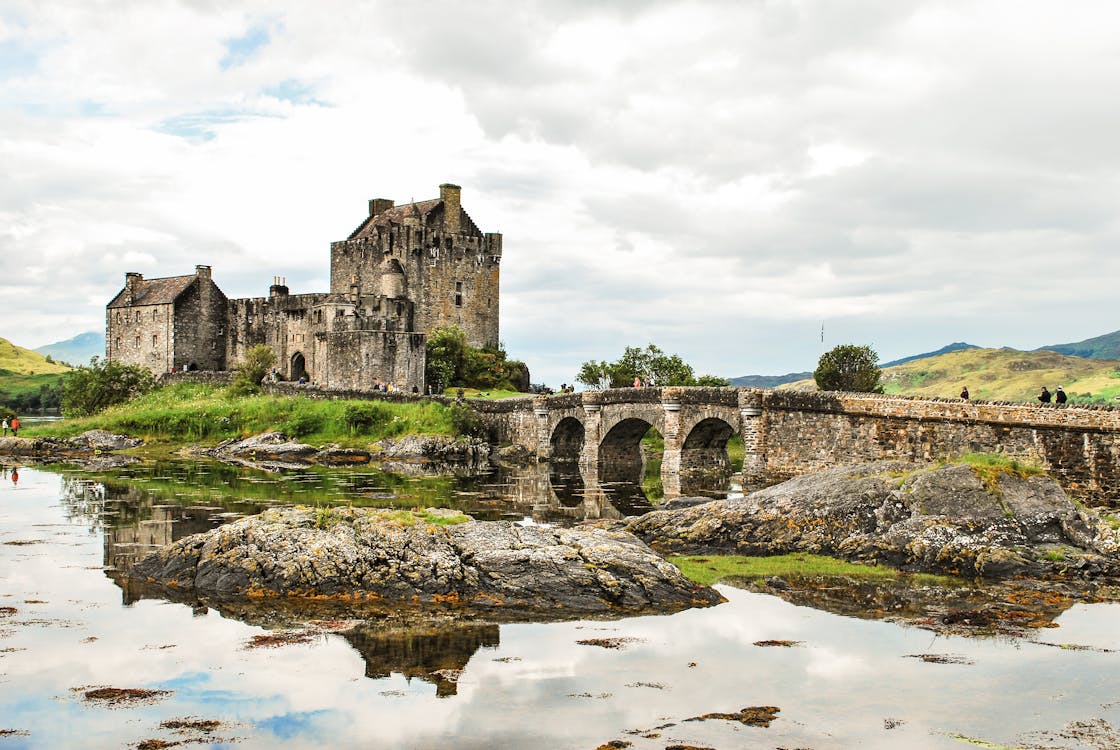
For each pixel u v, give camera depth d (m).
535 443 99.88
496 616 33.19
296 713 24.70
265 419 108.31
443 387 136.88
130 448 105.19
